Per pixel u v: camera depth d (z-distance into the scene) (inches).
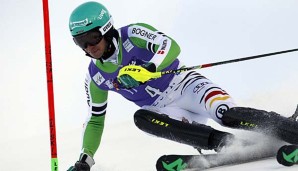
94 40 580.4
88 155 621.6
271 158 606.9
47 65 523.8
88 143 629.3
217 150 600.4
